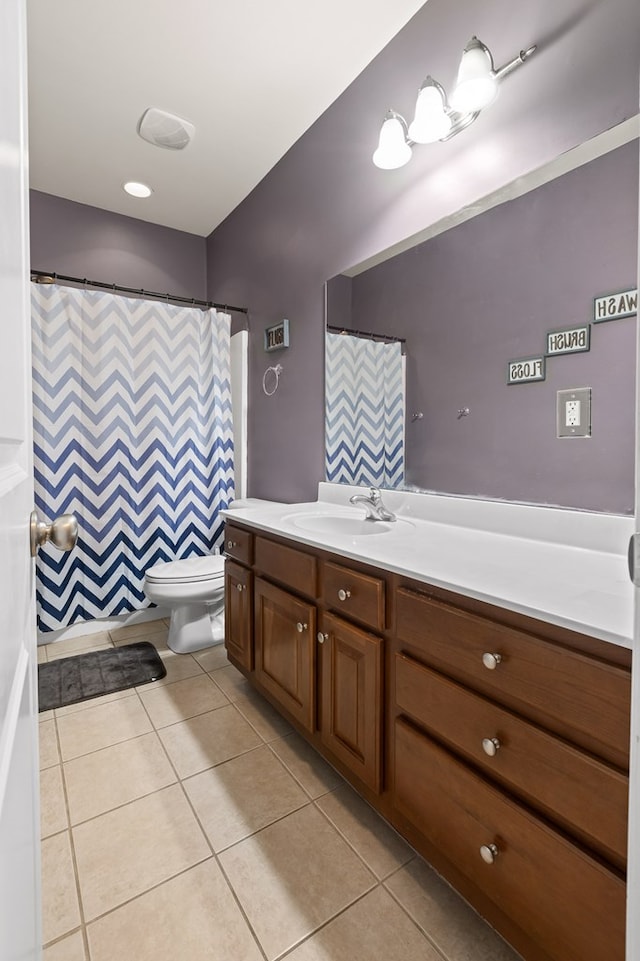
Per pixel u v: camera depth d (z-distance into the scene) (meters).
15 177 0.54
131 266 2.99
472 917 1.04
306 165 2.22
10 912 0.42
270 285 2.56
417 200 1.67
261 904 1.07
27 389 0.67
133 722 1.76
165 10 1.60
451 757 0.98
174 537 2.78
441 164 1.57
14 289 0.53
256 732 1.70
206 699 1.92
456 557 1.17
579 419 1.23
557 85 1.23
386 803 1.20
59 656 2.31
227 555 2.05
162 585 2.19
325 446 2.19
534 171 1.30
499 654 0.88
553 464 1.29
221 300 3.09
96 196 2.74
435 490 1.65
